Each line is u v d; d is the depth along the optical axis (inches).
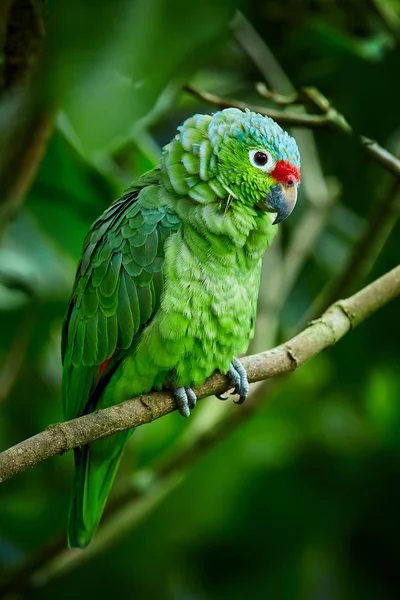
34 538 314.7
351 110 267.1
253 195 209.2
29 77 185.0
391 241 303.4
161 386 210.5
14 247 279.7
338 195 303.1
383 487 327.0
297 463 333.4
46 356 326.0
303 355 197.9
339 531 325.4
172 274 204.4
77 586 314.7
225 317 207.2
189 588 323.6
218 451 331.0
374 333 308.5
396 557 323.3
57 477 335.9
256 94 311.0
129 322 207.0
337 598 326.0
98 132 97.8
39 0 181.0
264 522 324.8
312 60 280.7
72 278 289.3
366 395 331.6
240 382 212.7
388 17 269.1
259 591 321.4
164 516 321.4
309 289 331.0
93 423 167.6
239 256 210.4
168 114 305.1
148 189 215.2
